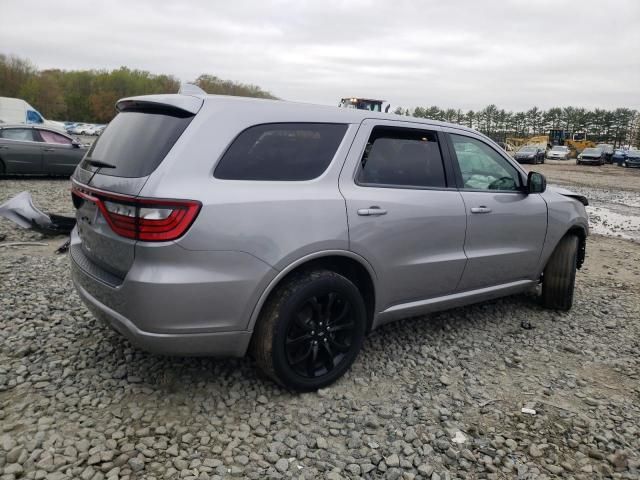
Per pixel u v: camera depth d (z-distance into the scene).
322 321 3.18
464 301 4.17
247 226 2.79
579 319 4.89
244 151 2.92
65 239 7.01
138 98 3.17
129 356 3.57
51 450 2.57
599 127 103.88
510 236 4.33
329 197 3.13
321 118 3.28
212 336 2.82
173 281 2.64
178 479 2.44
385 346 4.03
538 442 2.88
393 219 3.42
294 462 2.61
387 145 3.58
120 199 2.72
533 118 109.81
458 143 4.08
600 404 3.32
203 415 2.96
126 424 2.83
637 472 2.68
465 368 3.73
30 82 87.38
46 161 13.41
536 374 3.71
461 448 2.79
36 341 3.75
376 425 2.92
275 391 3.24
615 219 12.44
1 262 5.73
